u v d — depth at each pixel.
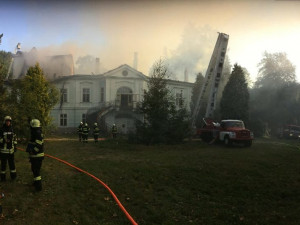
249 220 5.57
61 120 33.47
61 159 12.40
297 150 16.91
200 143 21.05
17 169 9.21
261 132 31.12
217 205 6.51
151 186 8.16
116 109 32.28
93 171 9.77
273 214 5.90
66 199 6.46
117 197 6.95
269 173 9.95
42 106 19.09
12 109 17.72
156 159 12.92
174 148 17.73
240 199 6.96
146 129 19.94
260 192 7.57
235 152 15.78
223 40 22.47
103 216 5.59
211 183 8.51
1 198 6.02
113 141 21.64
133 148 17.25
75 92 33.94
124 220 5.46
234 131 19.03
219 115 30.89
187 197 7.14
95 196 6.88
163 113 19.98
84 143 20.08
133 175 9.38
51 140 22.47
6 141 7.45
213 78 22.80
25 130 17.88
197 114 24.34
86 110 34.19
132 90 34.09
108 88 33.19
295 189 7.80
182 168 10.58
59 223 5.02
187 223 5.45
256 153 15.30
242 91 29.53
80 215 5.57
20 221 4.96
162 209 6.19
